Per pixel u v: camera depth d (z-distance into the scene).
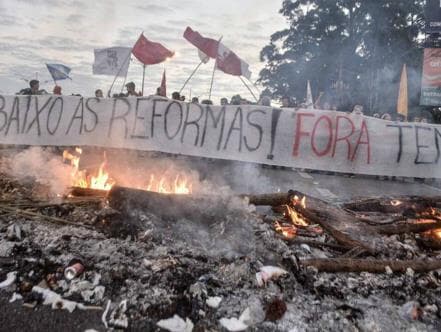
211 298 2.72
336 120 8.28
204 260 3.21
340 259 3.29
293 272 3.08
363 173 8.31
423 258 3.73
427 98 16.44
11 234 3.40
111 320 2.47
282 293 2.86
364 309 2.79
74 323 2.45
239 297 2.79
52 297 2.65
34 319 2.46
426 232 4.28
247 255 3.24
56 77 12.42
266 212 4.77
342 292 2.96
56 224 3.70
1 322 2.41
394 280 3.20
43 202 4.18
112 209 3.71
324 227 4.00
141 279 2.86
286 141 8.29
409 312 2.75
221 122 8.35
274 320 2.59
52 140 8.50
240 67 11.00
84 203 4.09
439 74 16.19
